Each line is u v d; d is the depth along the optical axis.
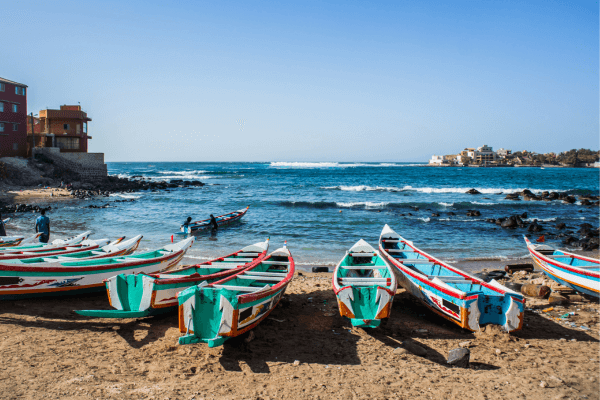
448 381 5.47
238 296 5.90
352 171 110.19
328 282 10.99
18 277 7.66
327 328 7.44
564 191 48.44
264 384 5.27
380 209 29.83
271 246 16.69
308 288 10.31
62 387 4.91
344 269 9.12
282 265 9.85
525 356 6.31
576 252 16.83
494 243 18.17
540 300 9.34
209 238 18.52
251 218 24.80
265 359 6.04
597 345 6.78
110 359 5.78
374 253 10.14
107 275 8.67
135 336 6.69
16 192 37.69
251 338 6.62
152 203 33.06
